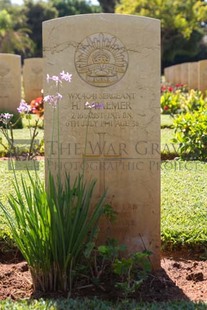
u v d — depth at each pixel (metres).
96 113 4.25
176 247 4.86
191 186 6.67
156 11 39.41
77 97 4.24
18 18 42.75
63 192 3.84
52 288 3.90
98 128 4.27
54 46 4.21
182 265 4.52
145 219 4.34
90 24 4.19
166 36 40.38
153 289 3.97
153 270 4.34
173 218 5.33
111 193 4.32
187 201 5.95
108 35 4.20
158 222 4.35
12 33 37.97
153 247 4.36
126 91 4.24
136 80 4.23
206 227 5.06
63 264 3.83
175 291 3.96
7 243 4.75
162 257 4.77
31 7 44.25
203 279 4.23
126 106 4.25
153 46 4.21
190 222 5.21
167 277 4.23
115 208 4.33
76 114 4.25
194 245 4.84
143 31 4.20
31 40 41.16
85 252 3.74
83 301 3.58
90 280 3.97
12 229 3.91
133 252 4.33
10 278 4.21
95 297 3.64
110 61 4.21
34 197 3.92
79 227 3.81
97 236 4.27
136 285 3.76
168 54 40.88
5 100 14.15
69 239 3.78
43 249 3.80
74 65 4.21
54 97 4.07
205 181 6.97
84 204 3.89
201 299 3.78
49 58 4.23
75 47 4.20
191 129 8.87
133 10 39.88
